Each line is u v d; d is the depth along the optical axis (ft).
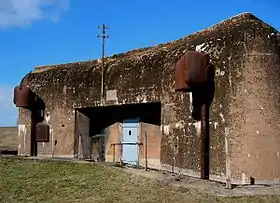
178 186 39.86
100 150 63.67
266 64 43.88
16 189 40.63
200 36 50.96
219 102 44.39
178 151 49.03
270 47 44.27
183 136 48.47
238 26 45.24
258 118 43.06
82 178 44.42
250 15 46.57
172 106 50.55
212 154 44.57
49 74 70.13
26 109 71.10
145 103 54.44
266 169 42.70
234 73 43.62
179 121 49.26
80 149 65.00
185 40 54.24
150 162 55.31
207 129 45.27
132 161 58.23
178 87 45.80
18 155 68.64
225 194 36.60
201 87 45.27
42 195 38.65
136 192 38.19
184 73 44.65
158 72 53.06
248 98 43.14
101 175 45.55
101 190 39.50
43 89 69.62
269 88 43.70
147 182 41.73
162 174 46.88
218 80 44.78
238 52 43.70
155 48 59.41
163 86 52.11
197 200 34.37
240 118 42.98
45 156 67.21
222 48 44.98
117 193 38.17
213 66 45.44
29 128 70.13
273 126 43.45
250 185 41.47
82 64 69.67
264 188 39.86
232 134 42.98
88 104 62.85
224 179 42.83
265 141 43.01
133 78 56.34
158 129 55.01
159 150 54.39
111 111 62.85
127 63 58.65
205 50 46.96
